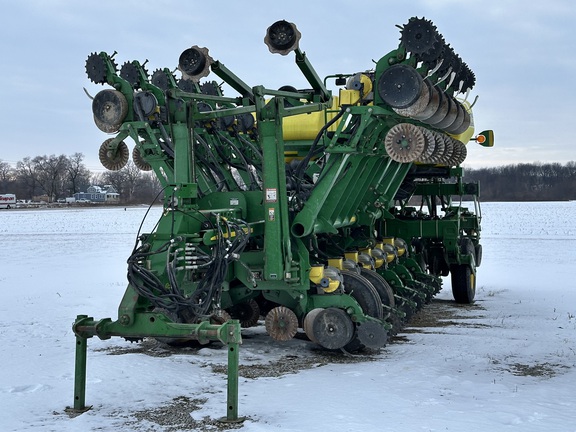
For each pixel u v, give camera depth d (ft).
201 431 17.57
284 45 28.02
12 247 89.10
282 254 26.45
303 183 30.71
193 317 22.72
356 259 31.83
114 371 23.84
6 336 30.45
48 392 21.29
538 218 167.73
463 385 22.16
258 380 22.97
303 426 17.74
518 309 39.86
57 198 442.09
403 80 27.37
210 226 23.97
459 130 34.32
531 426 17.80
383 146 31.30
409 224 42.47
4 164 472.03
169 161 29.25
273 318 27.76
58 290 46.62
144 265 21.27
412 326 34.53
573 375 23.73
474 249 46.19
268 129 26.32
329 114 34.35
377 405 19.71
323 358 26.73
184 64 28.99
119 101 28.60
